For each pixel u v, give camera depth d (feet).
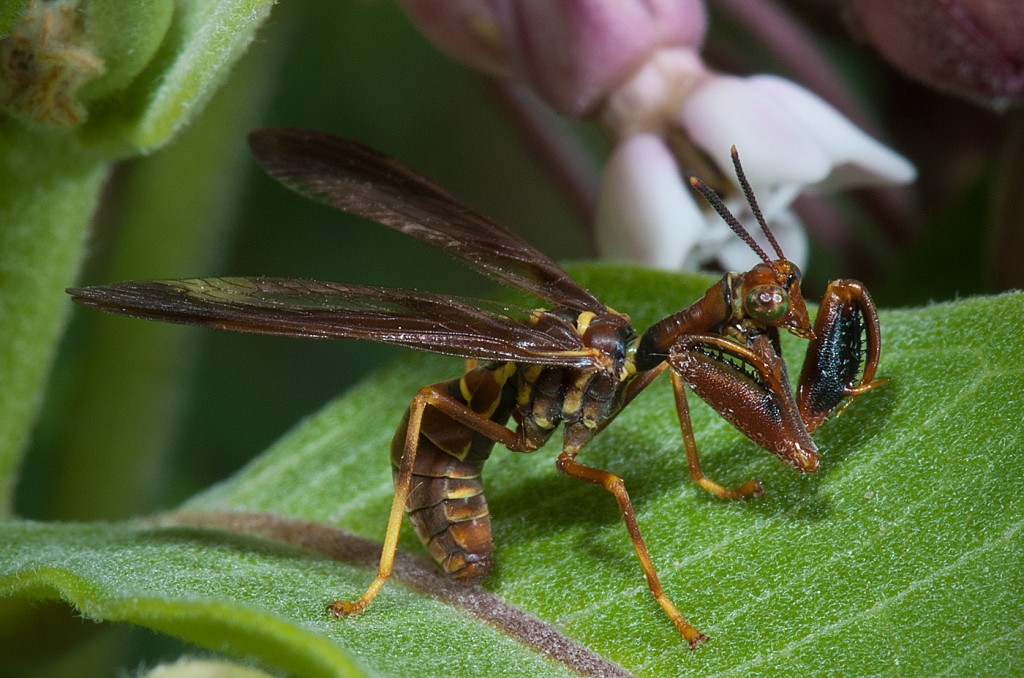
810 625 0.50
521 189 0.74
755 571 0.51
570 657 0.50
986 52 0.56
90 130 0.53
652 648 0.50
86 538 0.53
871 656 0.49
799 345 0.53
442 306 0.52
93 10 0.52
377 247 0.70
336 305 0.52
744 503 0.52
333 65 0.68
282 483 0.55
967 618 0.49
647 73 0.58
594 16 0.57
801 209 0.61
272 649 0.47
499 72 0.58
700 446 0.53
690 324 0.52
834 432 0.51
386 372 0.56
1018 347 0.51
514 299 0.54
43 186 0.54
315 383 0.69
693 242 0.57
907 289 0.59
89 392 0.60
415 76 0.70
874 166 0.58
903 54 0.57
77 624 0.53
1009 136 0.57
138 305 0.51
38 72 0.52
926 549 0.50
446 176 0.73
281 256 0.69
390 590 0.52
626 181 0.57
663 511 0.52
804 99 0.58
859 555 0.50
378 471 0.54
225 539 0.53
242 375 0.68
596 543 0.52
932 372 0.51
